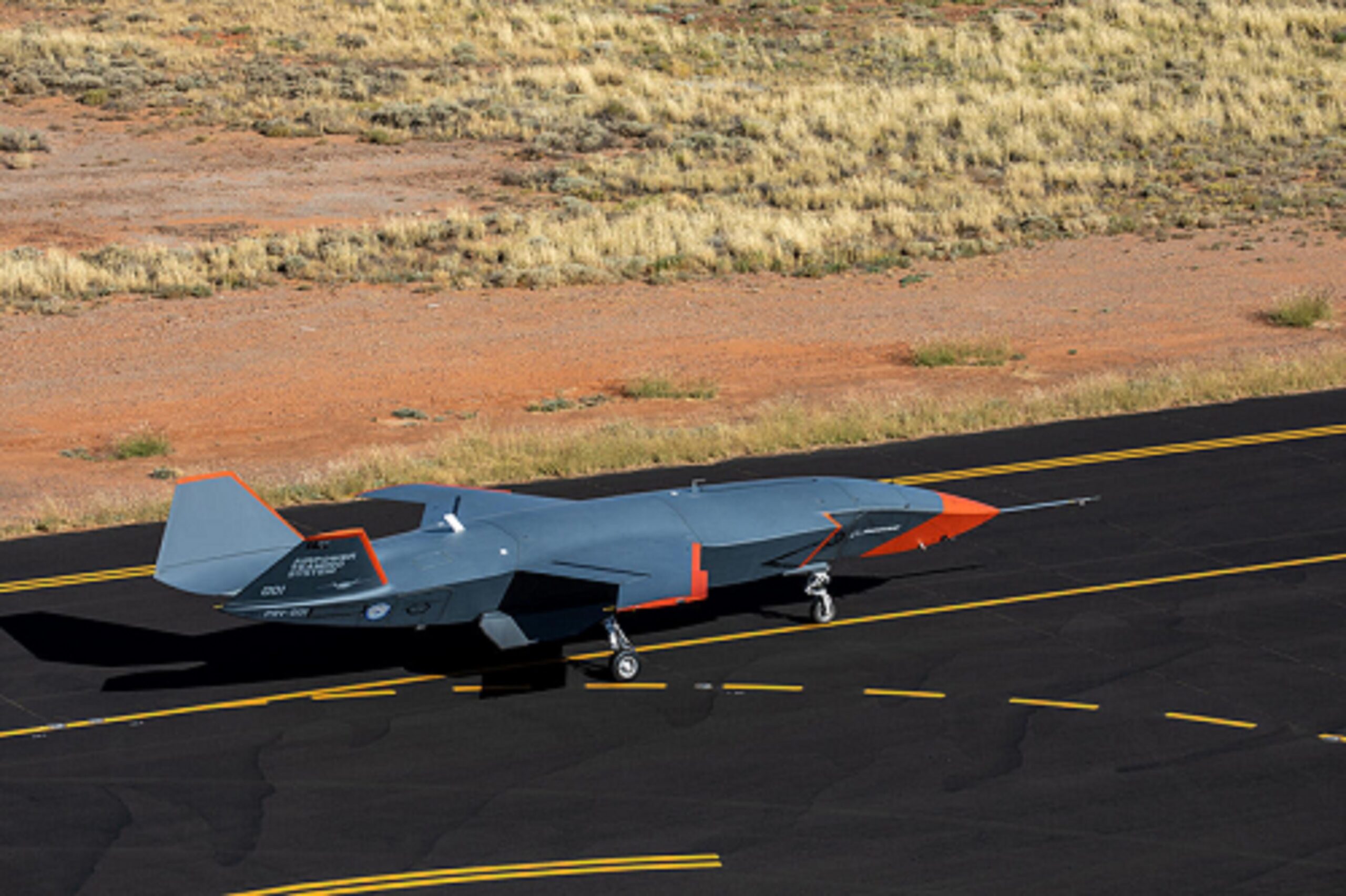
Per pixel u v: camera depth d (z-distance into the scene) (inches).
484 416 4463.6
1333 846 1765.5
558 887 1681.8
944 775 1959.9
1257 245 6692.9
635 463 3636.8
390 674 2335.1
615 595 2343.8
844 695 2236.7
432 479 3476.9
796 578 2810.0
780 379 4869.6
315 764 2014.0
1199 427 3873.0
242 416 4490.7
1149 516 3127.5
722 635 2498.8
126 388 4803.2
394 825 1838.1
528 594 2288.4
